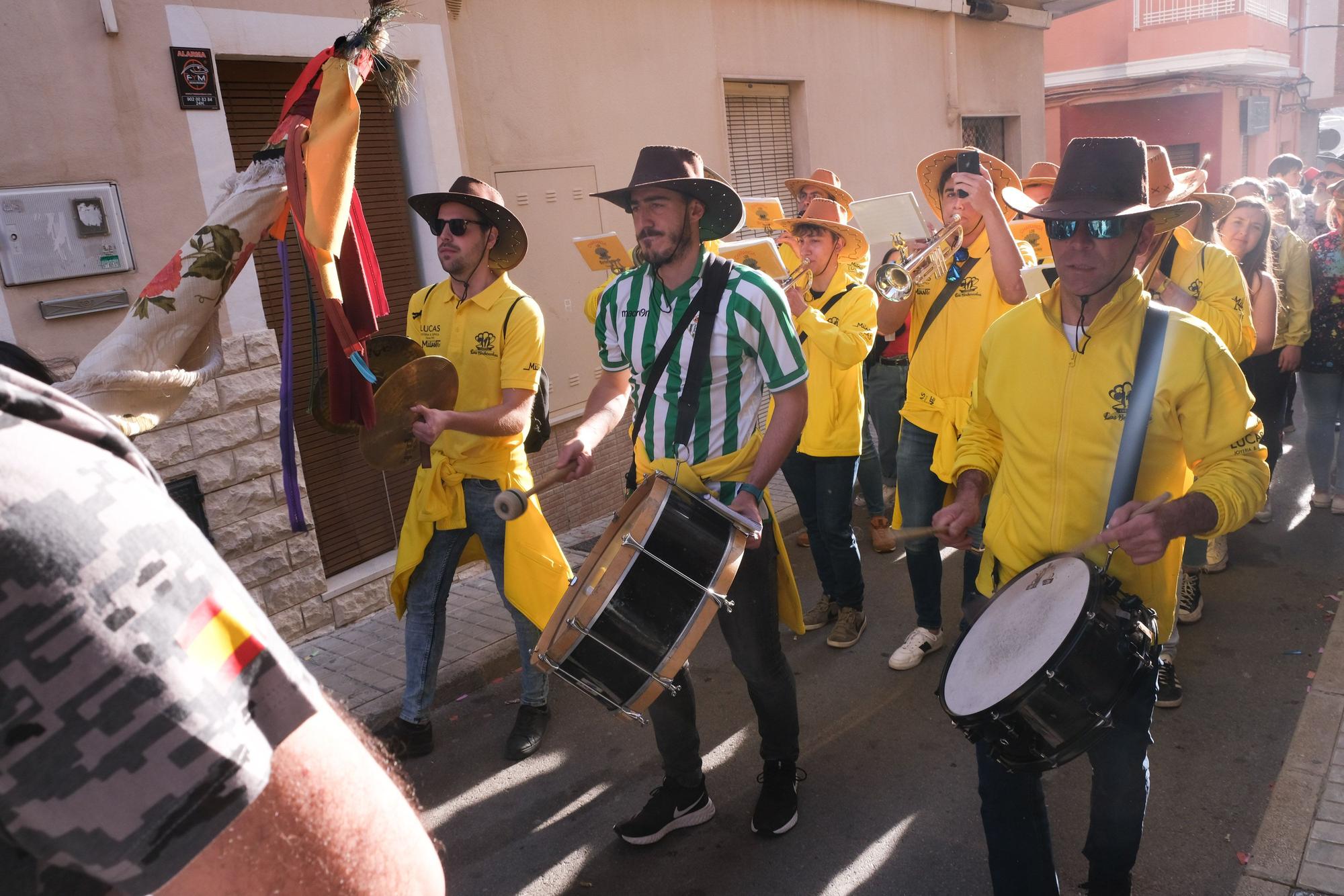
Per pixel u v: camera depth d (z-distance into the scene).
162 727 0.59
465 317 3.96
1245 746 3.78
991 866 2.59
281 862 0.62
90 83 4.22
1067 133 22.91
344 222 2.35
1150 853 3.21
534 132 6.27
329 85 2.31
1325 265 5.99
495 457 3.95
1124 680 2.25
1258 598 5.09
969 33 11.33
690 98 7.50
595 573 2.88
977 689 2.33
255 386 4.84
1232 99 22.14
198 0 4.54
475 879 3.31
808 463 4.85
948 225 4.24
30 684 0.57
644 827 3.39
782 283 4.48
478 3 5.84
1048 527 2.57
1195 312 4.30
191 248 2.20
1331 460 6.26
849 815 3.51
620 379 3.37
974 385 2.85
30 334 4.12
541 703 4.20
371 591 5.44
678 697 3.26
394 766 0.80
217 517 4.74
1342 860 3.07
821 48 8.95
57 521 0.58
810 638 4.99
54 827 0.59
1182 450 2.52
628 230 7.04
